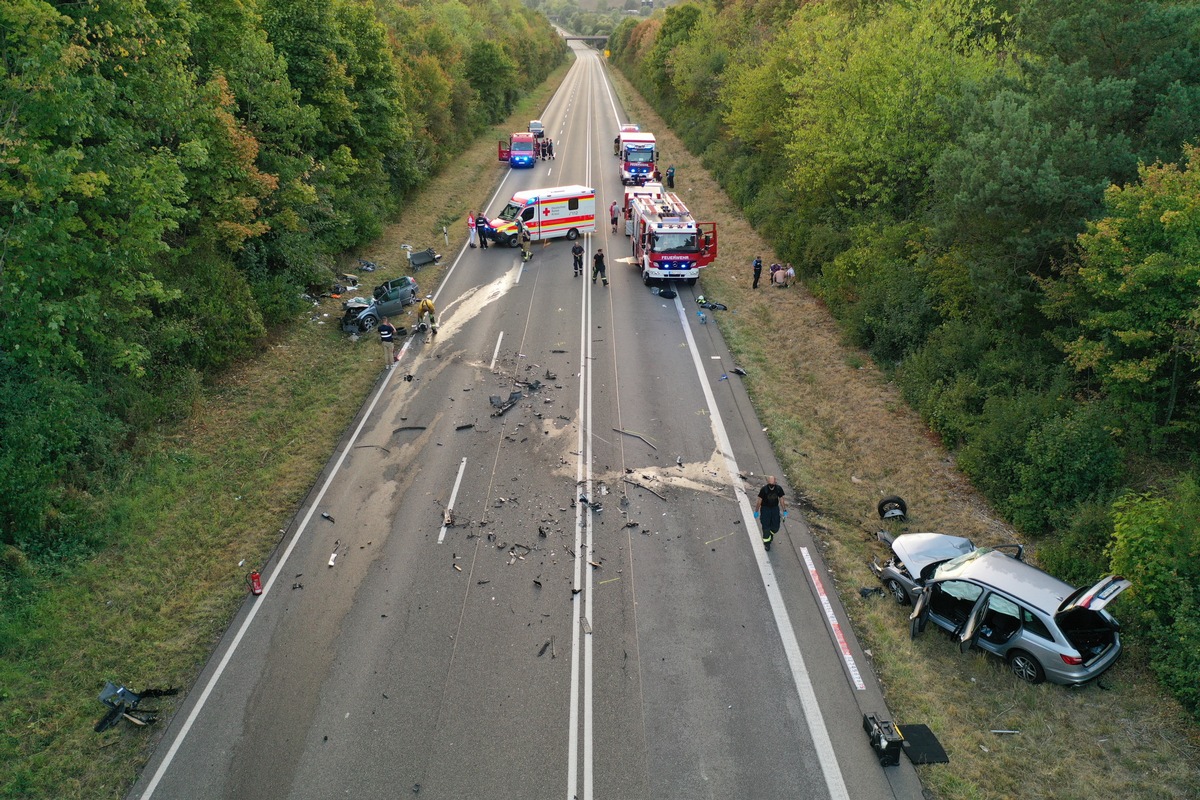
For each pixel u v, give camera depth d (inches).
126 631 520.1
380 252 1328.7
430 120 1925.4
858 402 822.5
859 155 1030.4
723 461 717.9
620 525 625.3
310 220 1158.3
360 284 1179.9
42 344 591.5
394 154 1529.3
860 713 449.7
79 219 621.6
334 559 587.8
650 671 480.4
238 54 976.3
